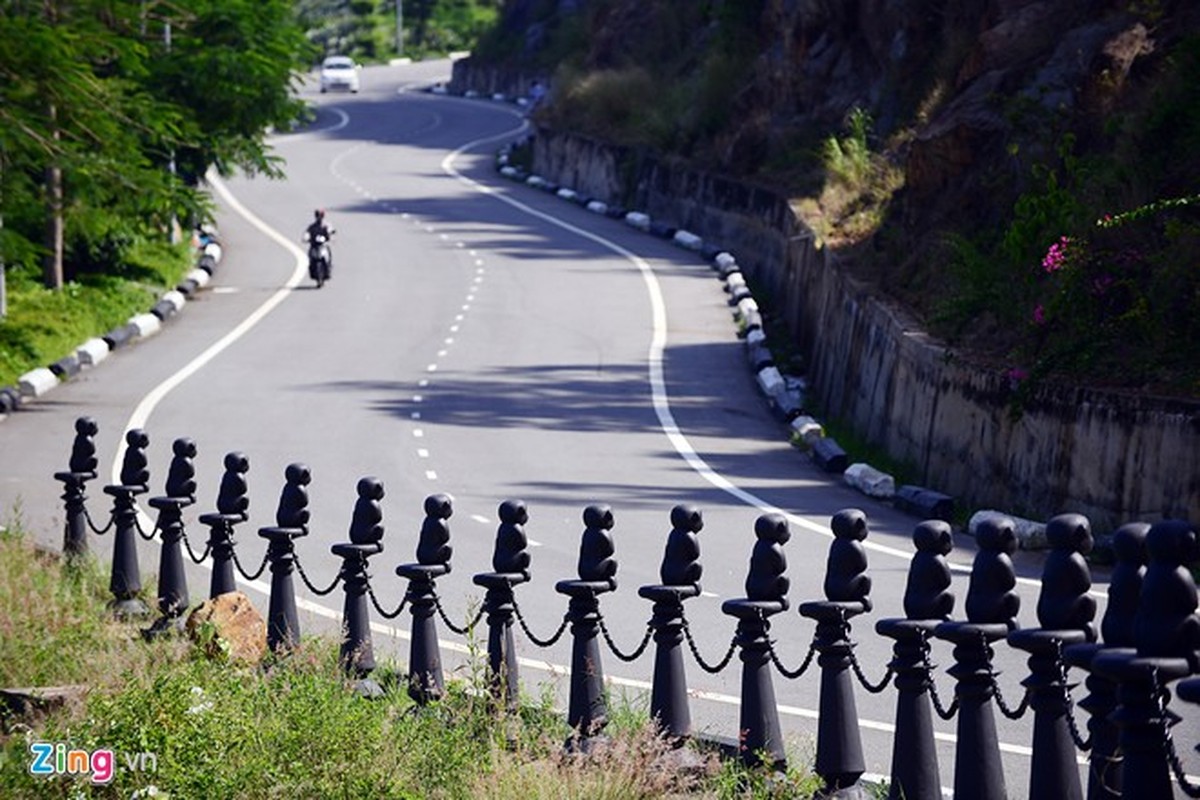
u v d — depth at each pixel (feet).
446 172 563.89
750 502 179.93
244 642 108.06
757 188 366.02
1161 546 57.36
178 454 122.42
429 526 98.53
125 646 108.06
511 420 229.04
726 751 84.23
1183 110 197.77
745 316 303.48
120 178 261.44
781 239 340.18
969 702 68.80
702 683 110.32
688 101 454.40
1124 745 57.41
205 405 237.66
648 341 292.81
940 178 252.83
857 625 124.88
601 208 461.78
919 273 237.04
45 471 194.59
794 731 95.61
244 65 342.03
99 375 264.11
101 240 319.27
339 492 182.29
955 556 153.48
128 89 293.84
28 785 80.89
